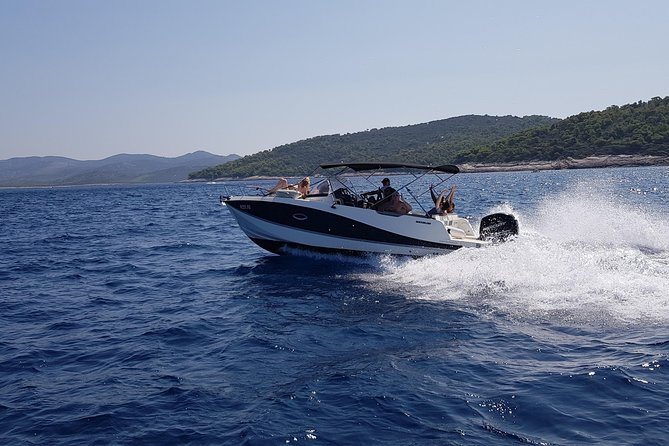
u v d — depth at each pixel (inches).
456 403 224.2
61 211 1737.2
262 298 407.8
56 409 231.1
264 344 303.6
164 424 215.3
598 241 564.4
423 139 7224.4
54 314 383.6
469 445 192.5
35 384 259.0
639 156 4532.5
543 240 517.3
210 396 239.0
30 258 650.2
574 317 326.6
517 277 418.9
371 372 259.0
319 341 306.8
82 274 538.9
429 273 463.5
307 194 535.2
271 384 249.6
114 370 274.2
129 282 492.7
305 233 522.3
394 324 332.5
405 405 223.8
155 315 374.3
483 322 327.6
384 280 450.3
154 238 838.5
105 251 699.4
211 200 2207.2
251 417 217.3
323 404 226.8
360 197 519.8
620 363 255.1
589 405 218.2
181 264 579.2
